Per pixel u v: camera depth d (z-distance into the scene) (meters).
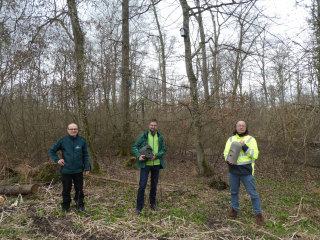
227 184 6.39
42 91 8.88
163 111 8.88
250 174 4.02
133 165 9.02
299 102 7.81
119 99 15.05
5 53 7.91
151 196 4.62
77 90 7.38
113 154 11.16
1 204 4.58
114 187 6.14
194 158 10.56
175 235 3.50
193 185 6.71
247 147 3.98
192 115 8.19
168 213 4.41
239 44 11.13
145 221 3.91
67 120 10.12
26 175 6.19
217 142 9.64
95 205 4.73
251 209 4.65
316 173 7.86
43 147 8.80
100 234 3.52
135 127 11.05
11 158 7.84
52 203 4.69
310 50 6.04
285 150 8.76
